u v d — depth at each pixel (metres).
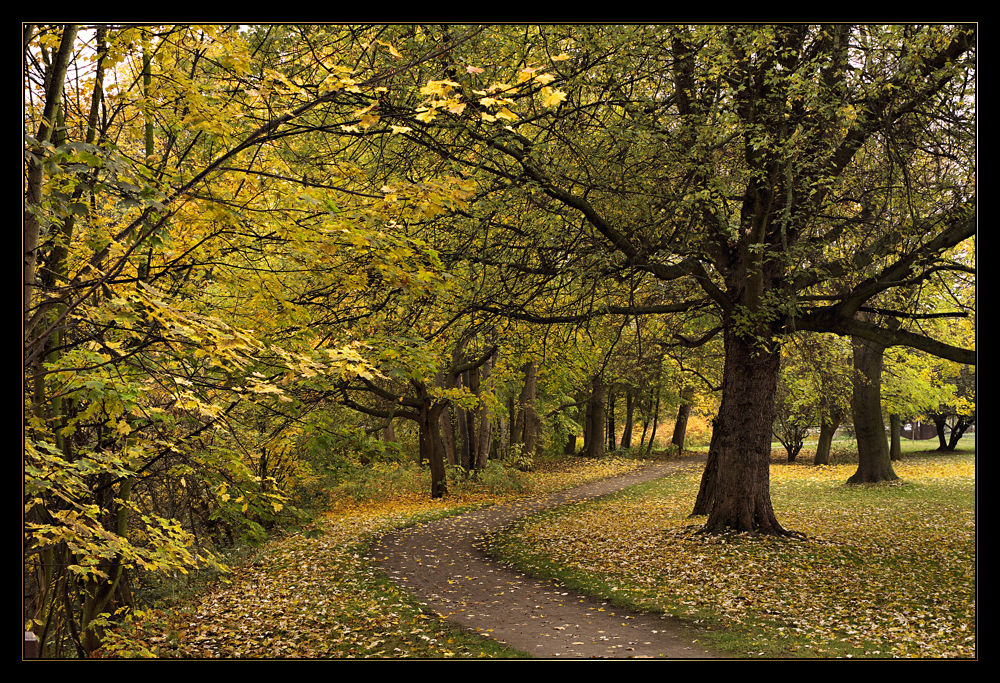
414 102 7.59
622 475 30.41
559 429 39.38
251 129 5.77
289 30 7.33
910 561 11.35
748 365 13.34
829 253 12.01
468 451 28.67
